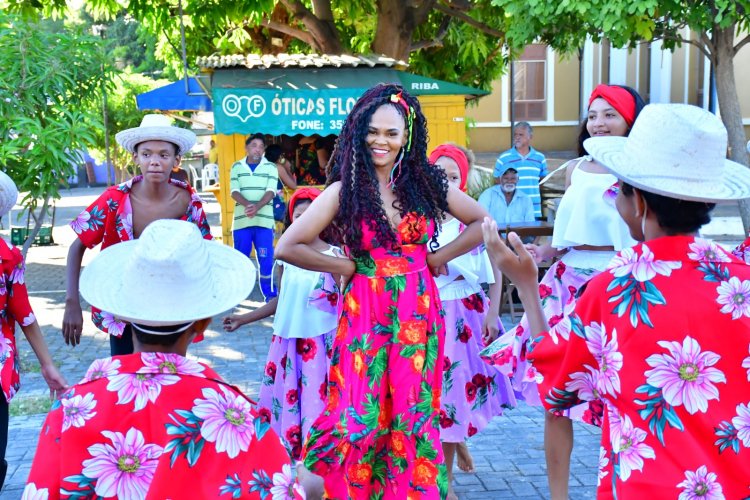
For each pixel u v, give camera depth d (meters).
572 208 4.20
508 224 8.67
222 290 2.27
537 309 2.62
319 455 3.46
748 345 2.21
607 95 4.26
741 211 8.77
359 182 3.35
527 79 23.81
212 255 2.36
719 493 2.14
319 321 4.52
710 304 2.22
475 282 4.45
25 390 6.82
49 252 16.33
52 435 2.12
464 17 13.14
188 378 2.19
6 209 3.79
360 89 11.65
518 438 5.55
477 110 23.88
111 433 2.10
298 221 3.39
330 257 3.41
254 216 10.55
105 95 7.17
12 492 4.64
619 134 4.29
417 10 12.66
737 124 9.97
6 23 6.62
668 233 2.32
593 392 2.42
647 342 2.23
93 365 2.21
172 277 2.15
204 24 13.16
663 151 2.28
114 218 4.60
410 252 3.43
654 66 23.30
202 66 11.51
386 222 3.35
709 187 2.26
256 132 11.45
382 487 3.48
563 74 23.77
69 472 2.07
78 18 24.53
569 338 2.39
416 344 3.39
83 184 39.16
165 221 2.24
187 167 28.38
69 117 6.61
